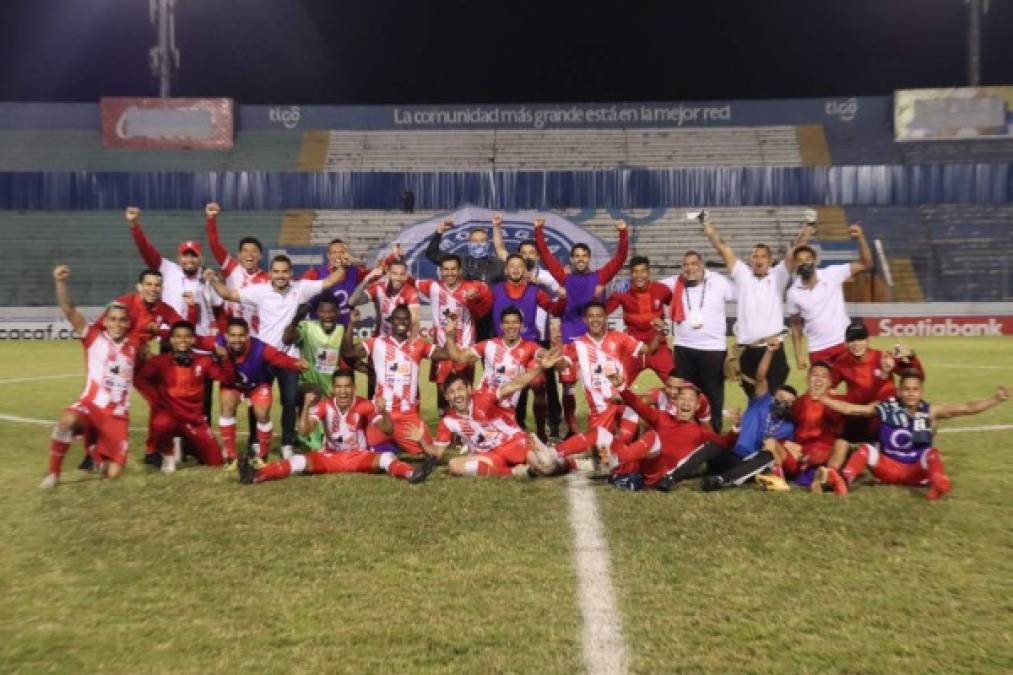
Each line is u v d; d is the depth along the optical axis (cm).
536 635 401
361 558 506
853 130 3628
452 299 912
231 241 3228
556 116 3694
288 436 830
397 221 3309
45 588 462
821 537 542
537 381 877
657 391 810
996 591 452
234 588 460
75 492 668
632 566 491
